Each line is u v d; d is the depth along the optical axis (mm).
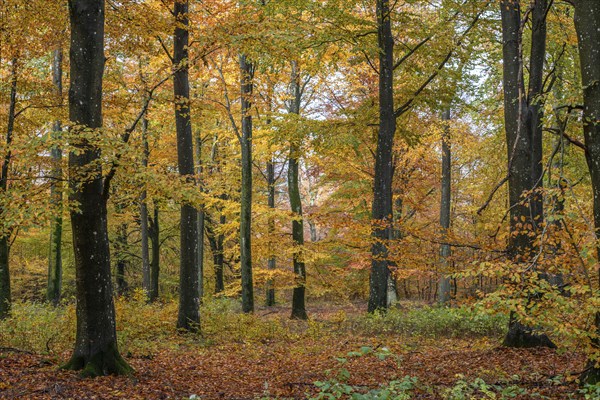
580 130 10531
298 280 18766
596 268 5355
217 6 13812
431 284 31766
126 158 7617
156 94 11930
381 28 13359
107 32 10703
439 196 26031
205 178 18562
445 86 14320
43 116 13555
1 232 7461
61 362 8320
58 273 19516
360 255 19234
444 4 12891
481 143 17672
